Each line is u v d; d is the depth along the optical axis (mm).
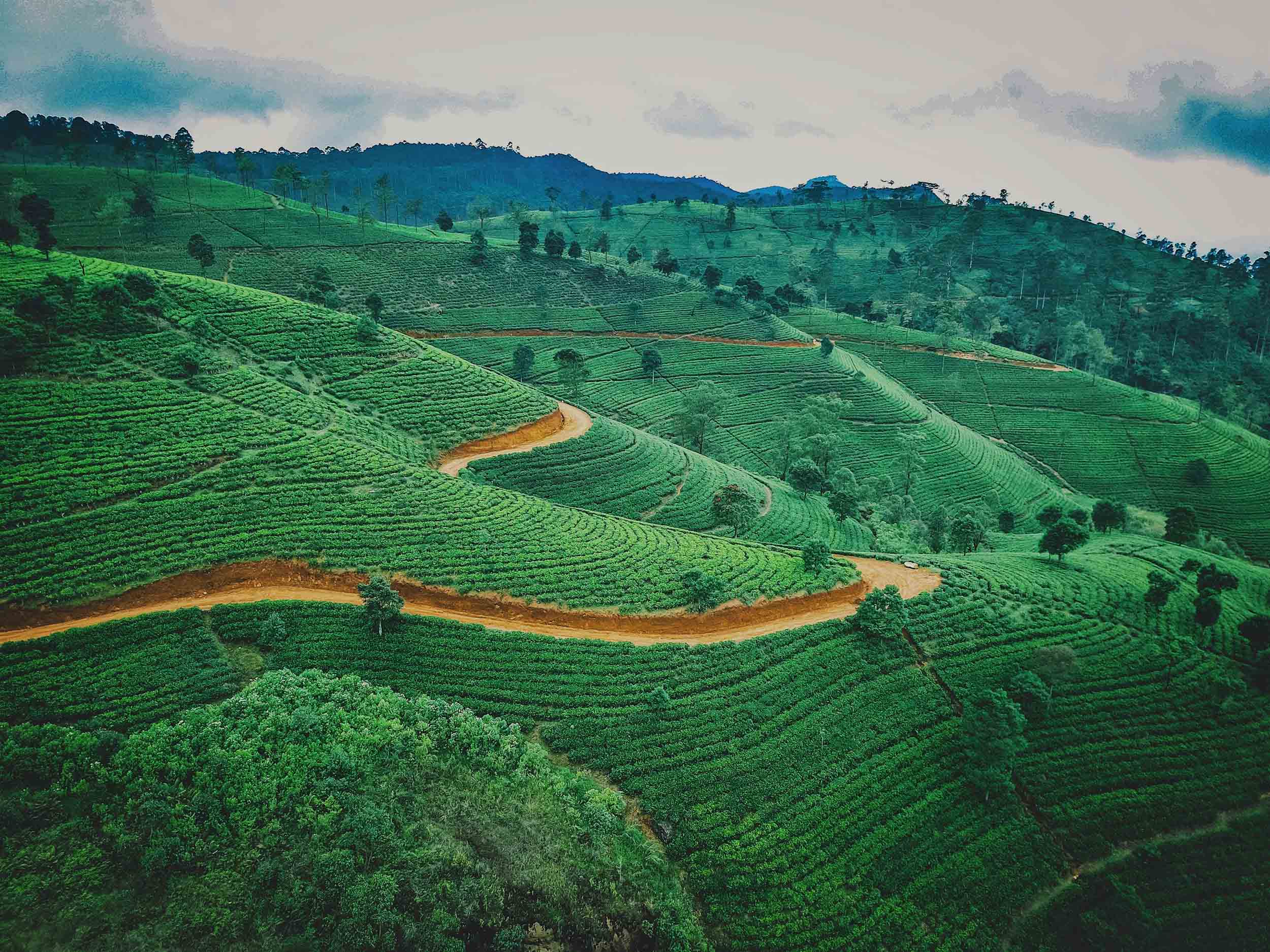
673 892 38375
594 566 63219
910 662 58094
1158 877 46312
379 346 104125
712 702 50281
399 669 49031
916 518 107750
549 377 143125
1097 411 152375
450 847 35250
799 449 114688
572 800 40312
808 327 194500
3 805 33594
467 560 61094
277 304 105500
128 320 88062
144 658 46875
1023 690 53750
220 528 60000
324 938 30656
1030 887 44812
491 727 43344
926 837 45875
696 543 72875
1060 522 80062
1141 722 55938
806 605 63844
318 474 69438
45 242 102250
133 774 36281
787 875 41250
